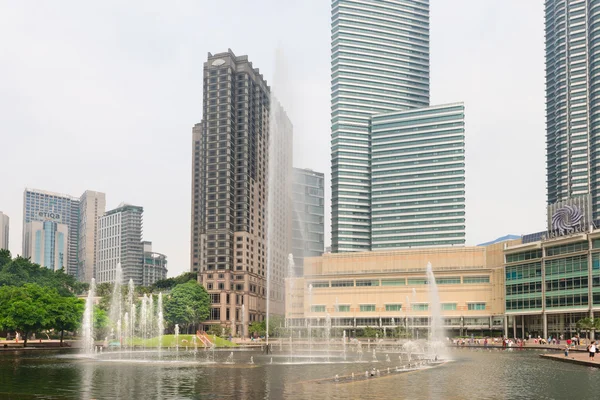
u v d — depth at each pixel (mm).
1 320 123000
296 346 164125
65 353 110438
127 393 47375
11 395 45938
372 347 158125
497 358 95438
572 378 58844
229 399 43469
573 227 173625
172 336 157250
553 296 171750
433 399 42969
